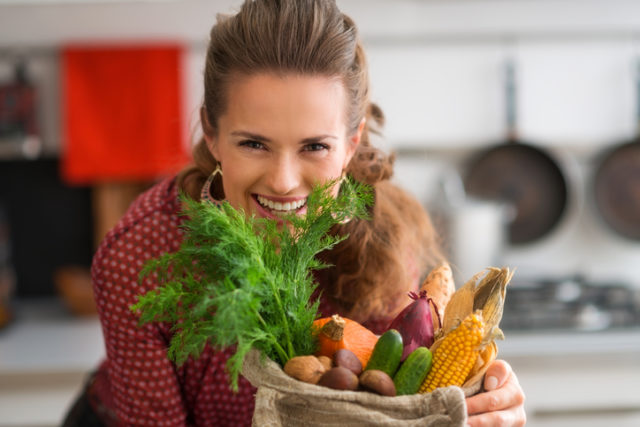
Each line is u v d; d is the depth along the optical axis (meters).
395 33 2.17
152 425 0.95
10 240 2.37
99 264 0.94
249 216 0.82
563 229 2.30
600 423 1.84
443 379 0.66
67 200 2.37
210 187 0.96
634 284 2.27
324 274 1.02
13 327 2.09
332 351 0.68
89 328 2.07
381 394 0.62
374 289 1.01
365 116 1.00
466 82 2.25
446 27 2.17
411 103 2.25
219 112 0.82
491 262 2.03
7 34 2.11
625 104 2.26
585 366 1.82
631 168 2.25
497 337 0.67
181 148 2.14
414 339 0.69
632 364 1.82
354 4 2.12
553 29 2.18
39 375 1.77
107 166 2.15
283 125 0.77
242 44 0.77
